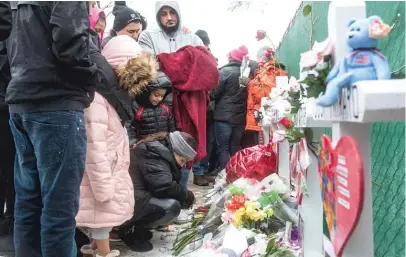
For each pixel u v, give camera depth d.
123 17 3.17
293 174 2.02
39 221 1.91
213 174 5.11
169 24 3.70
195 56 3.29
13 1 1.77
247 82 4.35
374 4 1.55
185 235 2.74
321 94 1.05
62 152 1.73
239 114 4.55
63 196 1.74
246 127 4.32
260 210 2.31
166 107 2.91
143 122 2.79
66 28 1.62
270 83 4.10
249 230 2.22
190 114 3.31
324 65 1.03
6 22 1.74
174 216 2.60
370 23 0.90
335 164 0.99
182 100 3.32
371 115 0.81
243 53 4.61
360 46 0.91
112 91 2.20
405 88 0.80
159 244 2.73
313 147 1.61
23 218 1.89
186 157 2.77
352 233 0.93
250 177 2.89
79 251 2.44
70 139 1.74
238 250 2.04
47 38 1.70
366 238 1.01
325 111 1.08
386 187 1.48
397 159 1.38
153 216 2.57
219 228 2.47
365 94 0.80
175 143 2.75
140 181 2.61
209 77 3.30
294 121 1.71
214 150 5.23
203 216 2.81
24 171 1.86
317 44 1.10
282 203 2.36
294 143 1.80
